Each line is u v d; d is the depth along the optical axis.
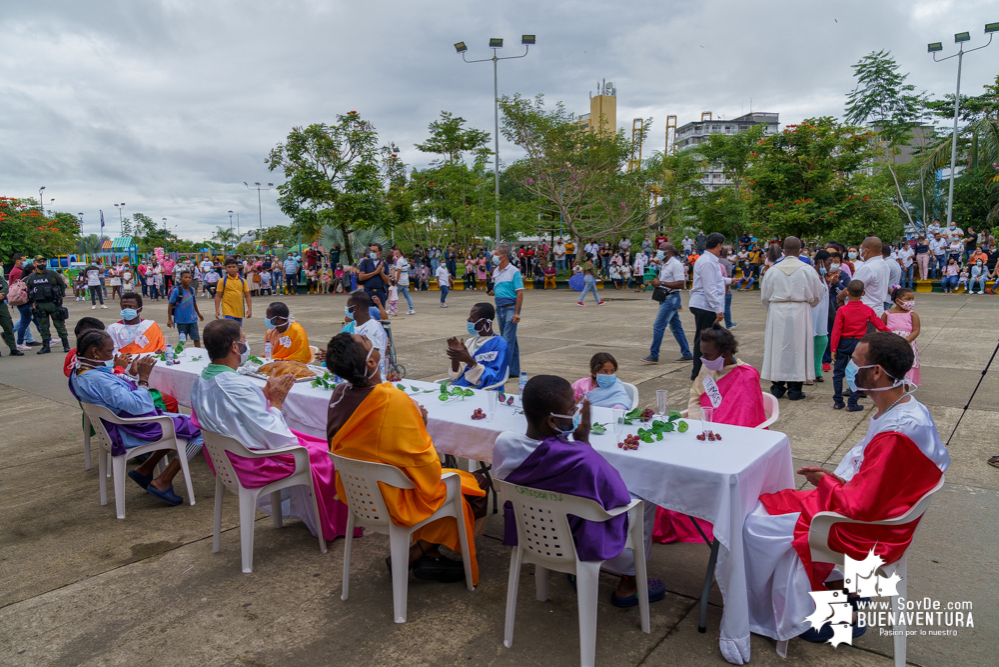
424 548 3.41
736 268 22.78
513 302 7.79
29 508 4.38
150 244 69.44
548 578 3.10
